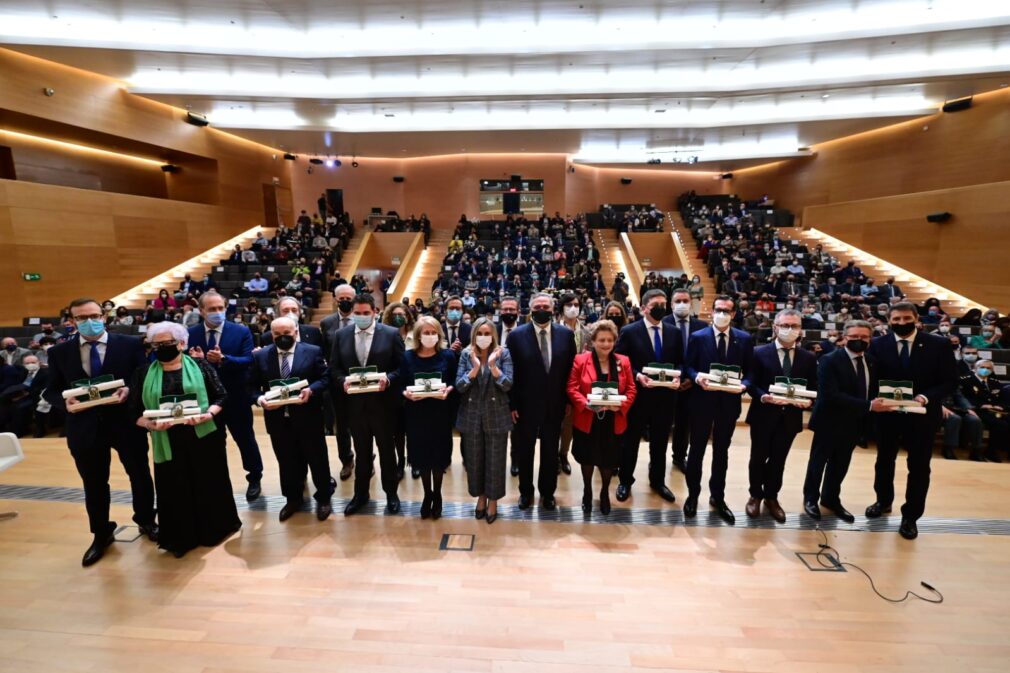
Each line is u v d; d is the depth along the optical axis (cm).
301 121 1197
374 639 205
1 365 565
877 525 296
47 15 726
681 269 1325
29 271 916
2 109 857
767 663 193
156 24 752
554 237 1397
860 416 290
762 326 791
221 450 277
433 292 1113
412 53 819
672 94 958
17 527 294
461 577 245
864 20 738
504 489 297
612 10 712
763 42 771
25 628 212
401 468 366
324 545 274
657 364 312
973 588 239
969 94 1021
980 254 972
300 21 748
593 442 297
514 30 779
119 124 1032
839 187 1437
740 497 336
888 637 207
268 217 1511
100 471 261
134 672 189
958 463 394
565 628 211
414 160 1709
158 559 262
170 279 1173
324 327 381
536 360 298
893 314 288
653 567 254
